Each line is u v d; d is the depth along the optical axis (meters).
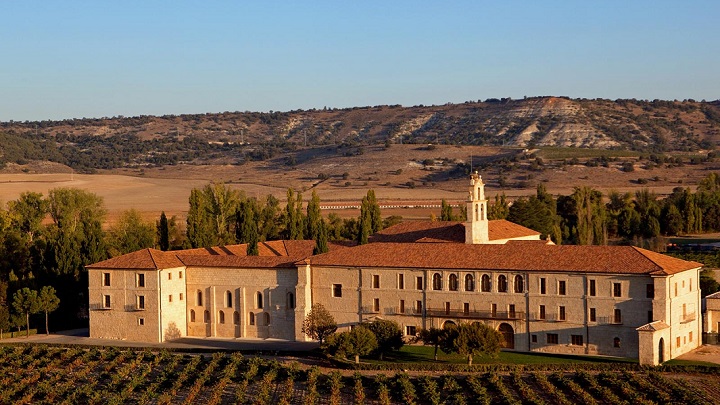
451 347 123.12
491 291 133.25
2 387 118.00
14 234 199.00
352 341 125.50
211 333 154.00
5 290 168.62
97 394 111.12
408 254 140.88
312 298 145.62
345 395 112.06
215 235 198.38
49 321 169.88
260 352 137.25
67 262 173.75
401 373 114.31
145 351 136.62
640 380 107.25
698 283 131.88
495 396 108.12
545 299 129.38
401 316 139.00
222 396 113.38
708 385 109.19
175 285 154.00
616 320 124.75
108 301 155.12
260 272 149.88
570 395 107.50
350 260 143.12
